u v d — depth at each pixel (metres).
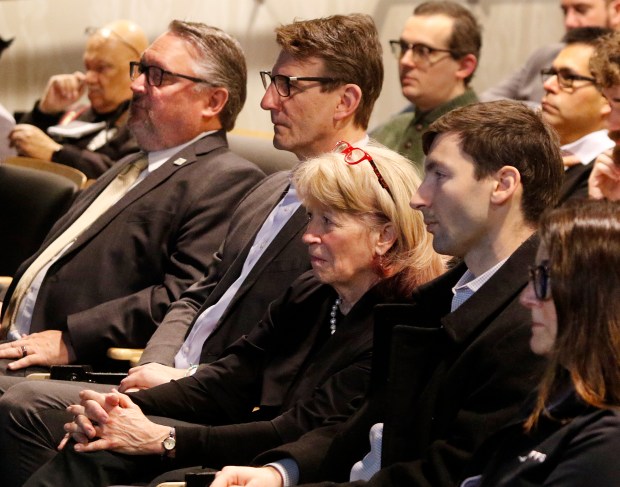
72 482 3.04
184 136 4.69
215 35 4.72
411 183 3.16
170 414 3.32
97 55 6.45
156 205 4.50
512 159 2.63
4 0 7.95
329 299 3.32
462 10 5.43
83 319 4.31
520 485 2.13
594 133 4.57
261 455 2.84
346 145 3.40
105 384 3.73
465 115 2.69
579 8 5.71
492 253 2.68
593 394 2.05
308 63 3.95
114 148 6.27
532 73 5.93
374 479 2.52
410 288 3.11
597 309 2.07
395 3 6.95
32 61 7.94
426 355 2.68
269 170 5.00
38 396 3.41
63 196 5.25
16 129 6.30
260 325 3.43
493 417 2.47
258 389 3.42
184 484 2.78
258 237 3.98
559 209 2.17
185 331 4.06
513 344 2.50
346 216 3.14
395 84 7.00
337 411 3.02
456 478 2.45
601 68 3.99
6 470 3.39
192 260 4.37
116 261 4.49
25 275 4.72
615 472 2.01
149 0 7.62
